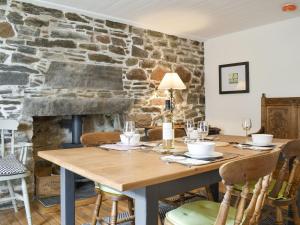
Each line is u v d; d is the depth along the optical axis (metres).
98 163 1.36
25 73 3.16
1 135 2.87
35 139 3.63
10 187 2.70
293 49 3.92
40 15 3.29
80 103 3.47
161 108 4.48
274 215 2.35
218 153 1.57
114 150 1.77
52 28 3.38
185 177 1.28
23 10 3.17
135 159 1.46
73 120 3.71
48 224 2.48
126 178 1.06
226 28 4.39
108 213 2.71
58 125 3.82
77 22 3.59
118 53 3.99
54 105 3.27
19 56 3.12
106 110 3.77
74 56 3.55
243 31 4.50
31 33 3.22
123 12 3.65
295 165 1.72
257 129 4.36
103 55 3.83
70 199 1.74
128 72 4.10
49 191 3.12
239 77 4.58
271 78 4.17
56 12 3.42
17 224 2.49
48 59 3.33
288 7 3.40
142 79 4.26
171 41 4.65
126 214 2.65
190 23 4.12
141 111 4.24
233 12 3.66
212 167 1.31
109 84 3.87
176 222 1.39
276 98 4.04
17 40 3.12
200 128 2.12
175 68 4.70
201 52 5.11
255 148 1.80
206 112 5.13
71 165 1.33
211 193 2.46
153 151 1.71
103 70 3.80
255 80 4.37
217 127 4.92
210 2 3.32
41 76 3.27
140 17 3.84
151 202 1.15
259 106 4.33
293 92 3.93
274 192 1.74
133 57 4.16
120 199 1.83
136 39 4.20
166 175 1.11
